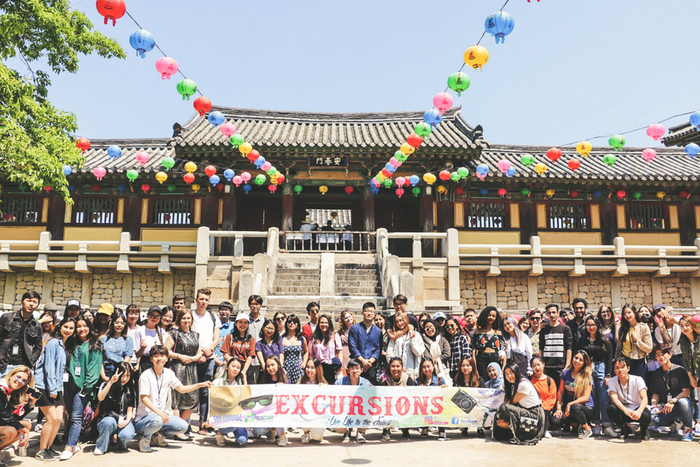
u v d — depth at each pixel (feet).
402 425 27.68
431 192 63.05
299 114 74.69
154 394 25.41
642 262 59.47
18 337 26.03
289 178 62.64
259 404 27.09
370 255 56.95
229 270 52.21
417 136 43.96
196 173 61.46
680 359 29.91
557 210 64.18
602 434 29.17
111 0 24.09
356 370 28.09
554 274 60.44
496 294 59.93
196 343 28.45
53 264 57.36
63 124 46.26
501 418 27.40
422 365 28.96
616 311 59.62
